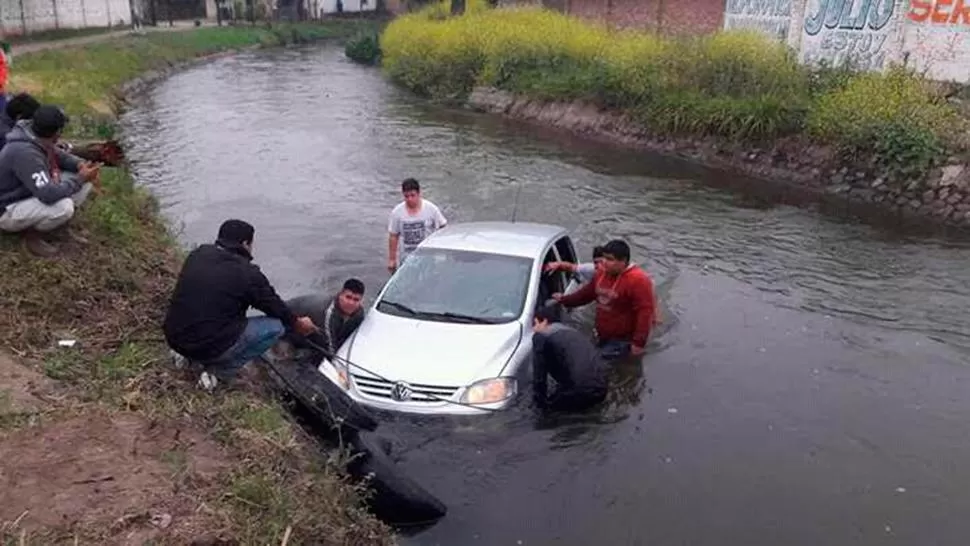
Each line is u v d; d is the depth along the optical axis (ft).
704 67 65.72
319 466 17.71
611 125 69.10
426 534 17.90
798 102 57.00
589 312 29.22
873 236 42.16
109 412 17.20
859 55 63.57
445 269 25.26
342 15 222.07
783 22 72.23
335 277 33.65
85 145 27.96
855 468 20.70
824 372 25.91
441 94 92.89
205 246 19.54
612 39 84.12
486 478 19.76
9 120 25.13
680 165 59.11
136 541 13.43
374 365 21.89
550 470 20.18
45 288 22.41
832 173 51.75
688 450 21.29
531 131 72.69
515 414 21.67
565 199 48.49
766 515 18.78
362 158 59.31
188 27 165.48
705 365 26.08
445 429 21.06
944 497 19.58
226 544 13.88
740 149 58.08
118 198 34.60
